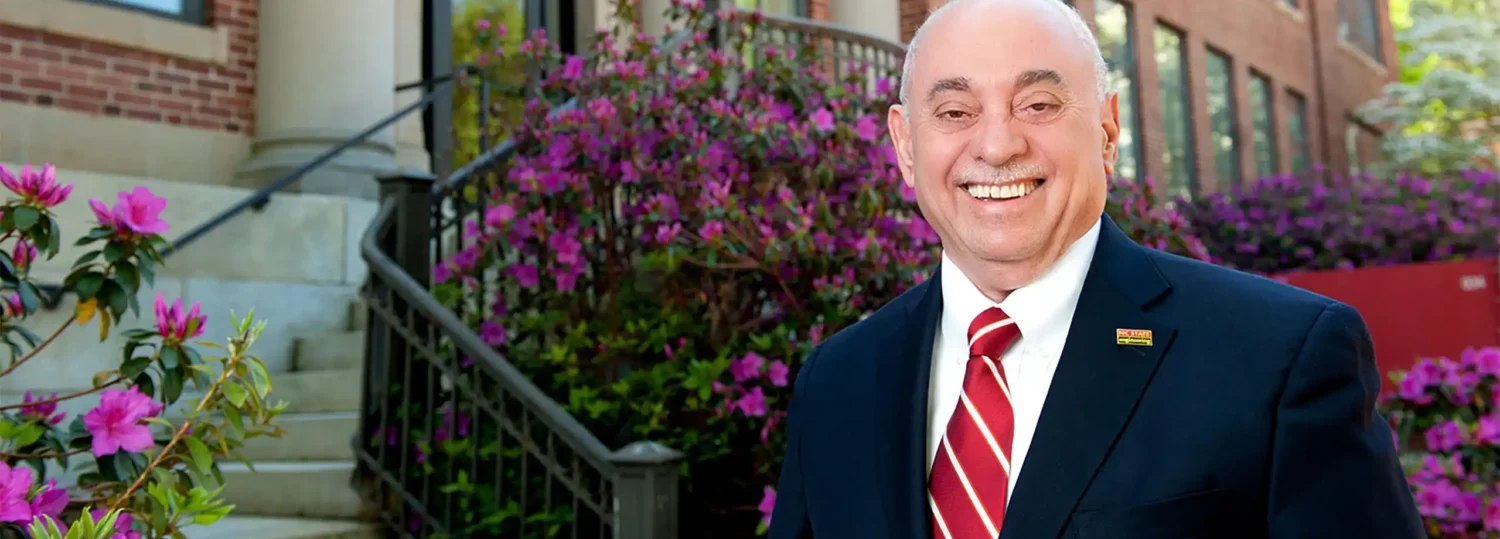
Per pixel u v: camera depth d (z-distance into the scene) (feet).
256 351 16.02
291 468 11.75
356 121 19.95
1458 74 51.83
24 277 7.25
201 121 19.48
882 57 24.17
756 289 12.68
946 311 3.78
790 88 14.97
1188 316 3.30
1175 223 15.96
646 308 12.89
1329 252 28.37
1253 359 3.10
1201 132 42.86
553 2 26.50
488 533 10.67
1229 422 3.03
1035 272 3.50
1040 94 3.42
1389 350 15.58
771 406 11.73
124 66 18.54
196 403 7.05
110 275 7.76
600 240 13.21
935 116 3.58
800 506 4.24
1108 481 3.10
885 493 3.57
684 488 11.19
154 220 7.14
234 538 10.12
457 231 13.94
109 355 13.79
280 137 19.58
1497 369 10.57
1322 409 3.00
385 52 20.62
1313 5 55.26
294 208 17.28
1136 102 39.19
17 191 6.91
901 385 3.73
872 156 12.92
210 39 19.62
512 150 13.89
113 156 18.21
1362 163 56.95
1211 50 45.65
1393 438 3.28
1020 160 3.40
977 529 3.33
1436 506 9.92
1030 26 3.45
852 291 12.10
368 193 19.71
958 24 3.56
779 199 12.23
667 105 13.08
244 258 16.52
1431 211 27.48
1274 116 49.85
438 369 11.78
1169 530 2.98
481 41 15.05
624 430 11.67
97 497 6.93
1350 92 58.08
